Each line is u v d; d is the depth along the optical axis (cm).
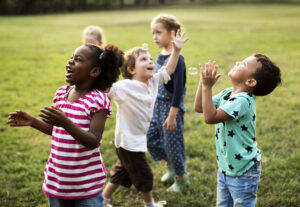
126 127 260
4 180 332
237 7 4034
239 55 928
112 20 2403
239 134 212
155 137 323
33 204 296
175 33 307
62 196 199
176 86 288
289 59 902
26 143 418
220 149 226
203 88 209
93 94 196
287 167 350
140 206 299
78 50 194
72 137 193
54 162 199
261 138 421
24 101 565
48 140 431
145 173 267
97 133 188
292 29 1653
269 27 1762
